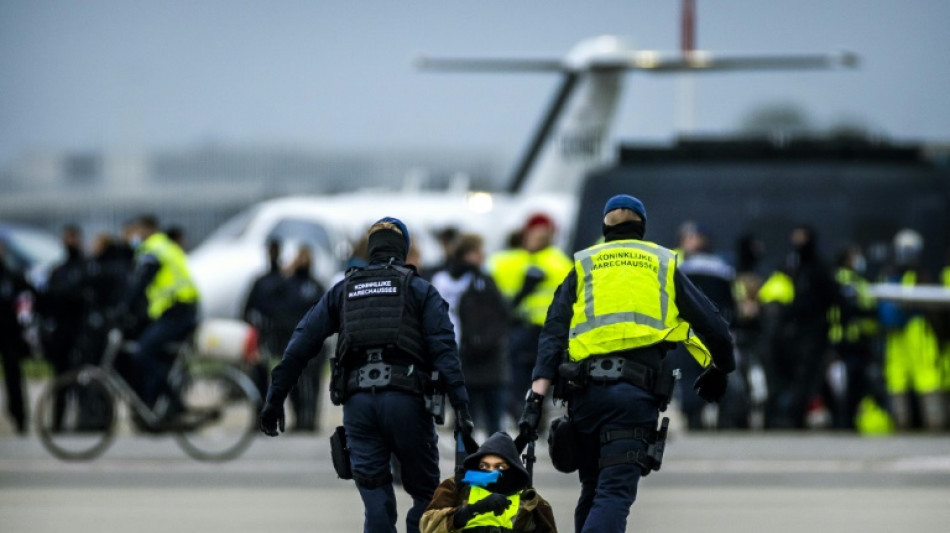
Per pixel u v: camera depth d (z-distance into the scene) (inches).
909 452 2063.2
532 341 1962.4
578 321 1050.1
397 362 1056.8
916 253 2546.8
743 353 2373.3
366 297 1065.5
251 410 2015.3
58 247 4650.6
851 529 1437.0
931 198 2864.2
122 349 2065.7
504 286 2064.5
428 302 1063.0
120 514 1540.4
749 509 1572.3
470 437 1051.9
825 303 2314.2
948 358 2407.7
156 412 2023.9
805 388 2345.0
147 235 2082.9
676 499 1649.9
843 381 2413.9
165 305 2047.2
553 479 1828.2
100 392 2017.7
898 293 2380.7
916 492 1708.9
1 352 2337.6
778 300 2352.4
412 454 1057.5
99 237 2389.3
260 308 2309.3
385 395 1048.2
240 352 2474.2
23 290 2346.2
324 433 2346.2
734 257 2822.3
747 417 2369.6
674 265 1056.2
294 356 1079.0
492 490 955.3
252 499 1659.7
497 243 4549.7
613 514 1003.9
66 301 2345.0
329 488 1755.7
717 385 1072.8
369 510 1050.7
